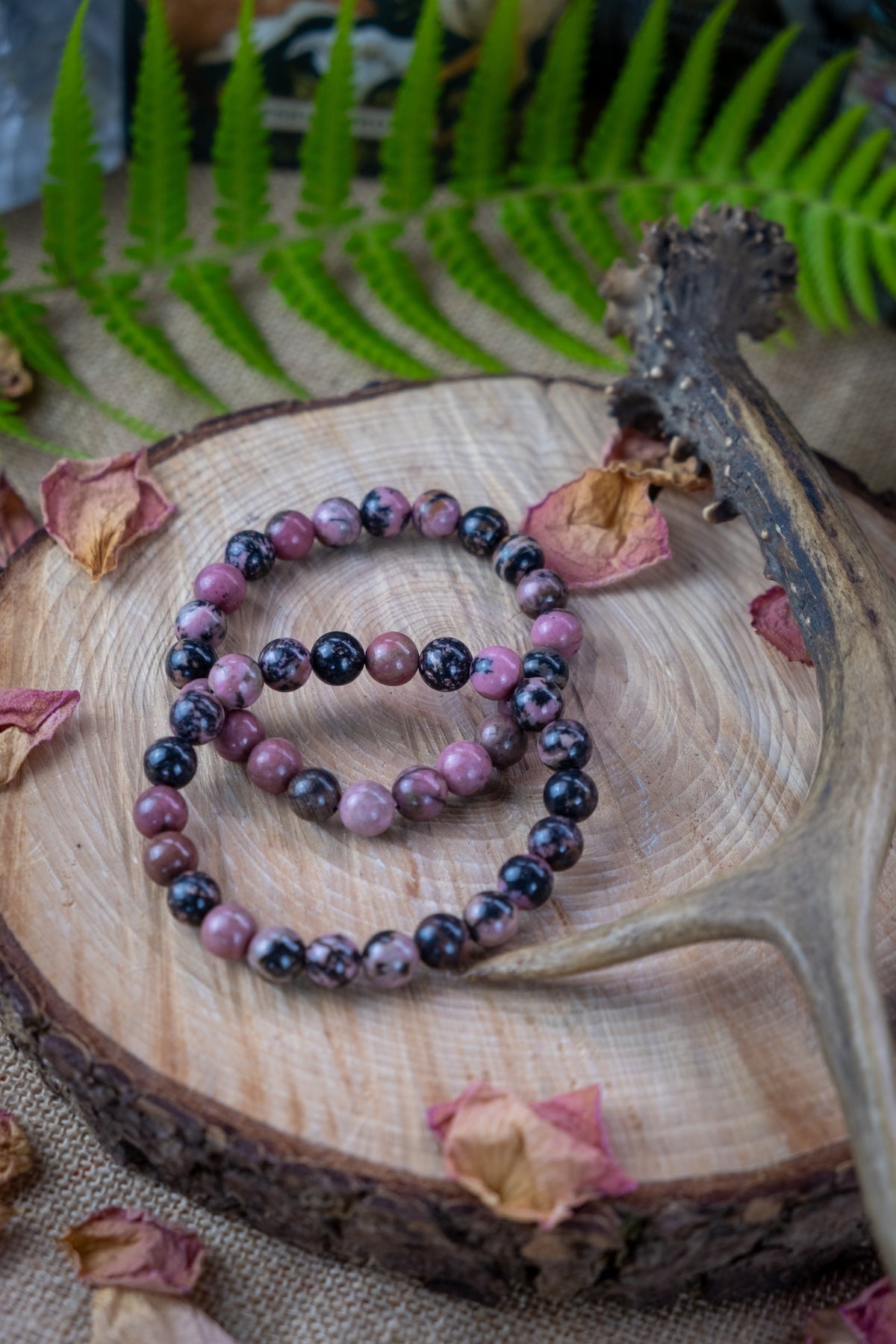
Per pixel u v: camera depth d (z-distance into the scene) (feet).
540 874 1.03
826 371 1.44
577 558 1.18
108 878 1.04
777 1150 0.97
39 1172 1.07
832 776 0.99
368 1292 1.04
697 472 1.18
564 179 1.42
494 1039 1.00
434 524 1.18
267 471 1.21
